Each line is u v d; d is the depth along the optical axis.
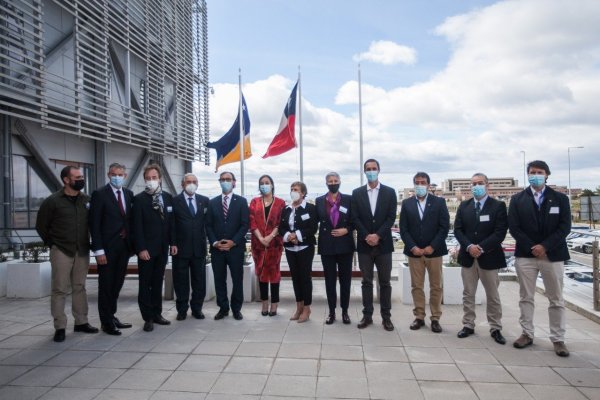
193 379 3.56
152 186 5.09
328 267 5.24
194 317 5.55
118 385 3.45
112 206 4.88
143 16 14.61
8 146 9.66
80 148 12.37
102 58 12.61
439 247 4.89
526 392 3.30
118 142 14.10
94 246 4.73
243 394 3.28
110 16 12.28
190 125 19.17
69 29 11.31
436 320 4.88
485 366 3.82
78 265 4.81
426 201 5.04
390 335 4.76
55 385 3.45
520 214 4.36
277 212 5.60
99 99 11.55
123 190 5.10
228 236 5.47
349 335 4.76
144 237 5.03
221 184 5.54
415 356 4.09
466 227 4.79
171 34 17.05
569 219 4.20
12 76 9.20
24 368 3.82
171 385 3.45
